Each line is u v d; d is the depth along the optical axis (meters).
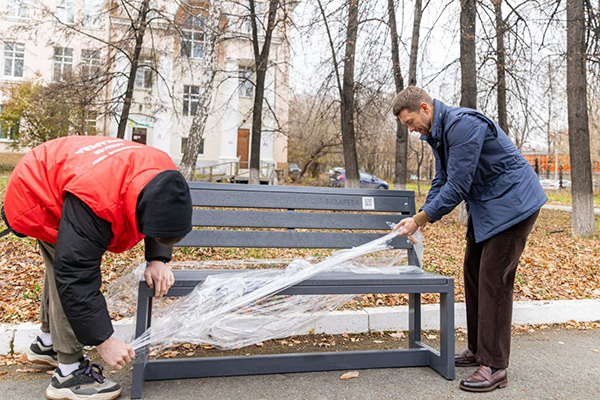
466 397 2.21
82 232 1.65
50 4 19.81
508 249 2.39
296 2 12.25
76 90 13.24
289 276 2.30
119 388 2.14
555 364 2.69
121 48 12.90
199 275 2.36
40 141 19.55
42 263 4.56
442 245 7.53
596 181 30.62
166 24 12.77
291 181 29.00
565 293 4.36
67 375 2.08
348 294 2.31
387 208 2.95
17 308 3.19
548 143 13.05
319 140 26.28
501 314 2.36
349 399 2.16
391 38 10.66
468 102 9.56
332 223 2.85
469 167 2.37
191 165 10.23
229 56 21.91
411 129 2.64
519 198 2.39
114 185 1.66
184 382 2.32
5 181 13.61
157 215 1.58
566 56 9.02
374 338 3.15
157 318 2.37
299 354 2.50
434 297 3.97
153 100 22.22
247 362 2.43
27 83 21.05
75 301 1.66
